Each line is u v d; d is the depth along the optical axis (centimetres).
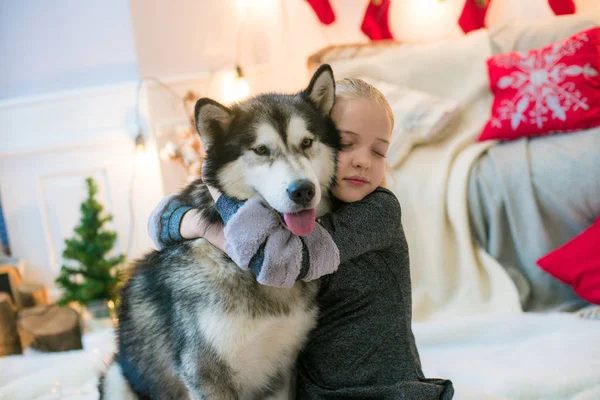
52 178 309
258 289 114
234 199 115
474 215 263
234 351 114
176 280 120
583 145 253
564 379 161
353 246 110
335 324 123
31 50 308
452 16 372
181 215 124
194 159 279
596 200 240
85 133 302
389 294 123
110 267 262
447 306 246
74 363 205
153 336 129
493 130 289
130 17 288
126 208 306
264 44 388
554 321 208
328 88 122
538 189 251
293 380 136
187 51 325
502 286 244
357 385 119
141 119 296
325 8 378
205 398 115
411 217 266
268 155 113
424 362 192
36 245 315
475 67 329
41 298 301
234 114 120
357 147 119
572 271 229
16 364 218
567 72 283
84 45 300
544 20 330
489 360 188
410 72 338
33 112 306
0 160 308
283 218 108
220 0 350
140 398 143
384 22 375
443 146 299
